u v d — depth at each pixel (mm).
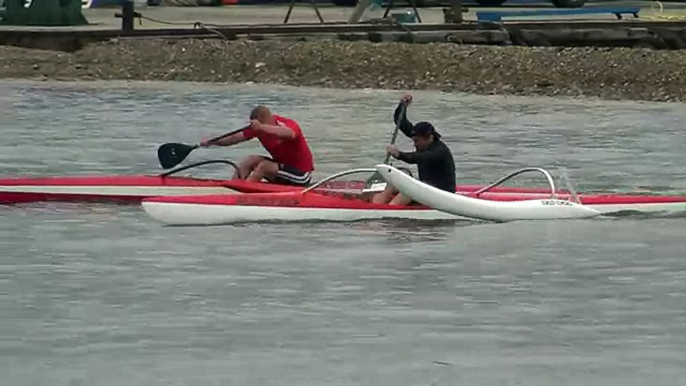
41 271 46281
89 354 37844
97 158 69375
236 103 93188
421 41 110750
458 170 68062
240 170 56188
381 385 35688
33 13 121250
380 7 133625
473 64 104500
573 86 101625
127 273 46156
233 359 37500
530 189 59969
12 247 49500
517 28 113062
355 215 53594
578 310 42406
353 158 71812
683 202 56750
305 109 91062
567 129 83438
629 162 71125
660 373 36781
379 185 55938
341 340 39219
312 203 53562
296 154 55625
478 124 85500
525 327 40719
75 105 90375
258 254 48906
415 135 54094
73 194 56906
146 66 105250
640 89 101000
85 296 43375
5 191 56781
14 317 41031
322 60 105188
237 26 114812
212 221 53031
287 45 107188
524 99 98750
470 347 38750
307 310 42125
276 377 36125
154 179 57031
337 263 47750
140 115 86625
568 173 67312
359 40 110438
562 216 55125
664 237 52125
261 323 40781
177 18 132250
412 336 39719
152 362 37188
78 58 105875
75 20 122812
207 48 106875
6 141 74625
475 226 53750
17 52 106000
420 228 53406
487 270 47031
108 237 51219
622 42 113500
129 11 110750
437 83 102688
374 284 45156
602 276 46469
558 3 140750
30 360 37281
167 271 46469
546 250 49938
